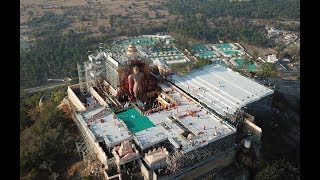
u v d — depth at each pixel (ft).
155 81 489.26
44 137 371.97
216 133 375.04
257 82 506.48
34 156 347.15
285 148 401.90
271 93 454.81
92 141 380.99
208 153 363.76
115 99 457.68
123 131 384.68
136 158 350.84
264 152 395.55
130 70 458.91
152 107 455.63
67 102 501.56
